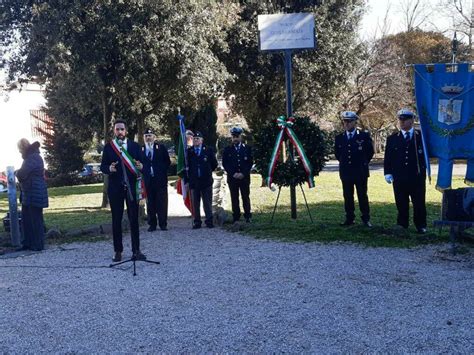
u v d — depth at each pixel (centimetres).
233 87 1986
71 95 1338
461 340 435
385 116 3334
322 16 1866
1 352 448
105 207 1584
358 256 723
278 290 583
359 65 2222
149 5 1212
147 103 1511
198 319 503
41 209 866
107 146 739
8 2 1205
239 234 927
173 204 1500
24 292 621
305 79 1927
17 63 1254
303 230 909
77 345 456
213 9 1378
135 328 488
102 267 723
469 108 811
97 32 1210
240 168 1058
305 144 995
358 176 915
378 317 491
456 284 582
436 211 1177
